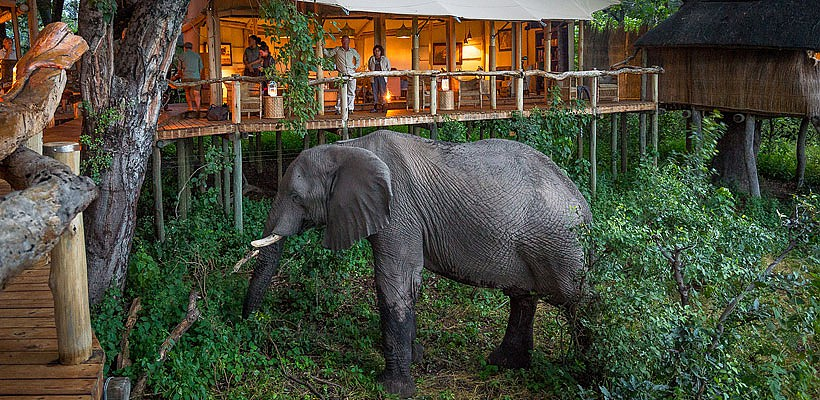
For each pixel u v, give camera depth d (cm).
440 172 768
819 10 1434
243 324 842
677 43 1605
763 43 1459
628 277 707
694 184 1027
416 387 793
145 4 878
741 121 1572
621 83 1803
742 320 655
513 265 775
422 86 1464
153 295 873
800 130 1617
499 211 756
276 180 1577
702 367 619
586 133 1914
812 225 700
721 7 1605
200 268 1004
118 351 762
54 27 579
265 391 746
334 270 1016
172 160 1686
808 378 695
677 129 2067
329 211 769
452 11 1471
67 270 482
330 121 1199
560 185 785
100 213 869
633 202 1202
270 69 1063
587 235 716
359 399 754
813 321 645
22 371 481
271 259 823
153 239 1116
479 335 924
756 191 1565
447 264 786
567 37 1966
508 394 777
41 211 303
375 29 1659
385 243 763
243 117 1245
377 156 767
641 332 679
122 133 875
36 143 624
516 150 800
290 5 1007
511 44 2030
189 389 709
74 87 1467
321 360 829
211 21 1340
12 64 1428
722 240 788
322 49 1408
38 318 568
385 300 766
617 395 630
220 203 1227
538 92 2019
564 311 777
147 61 886
